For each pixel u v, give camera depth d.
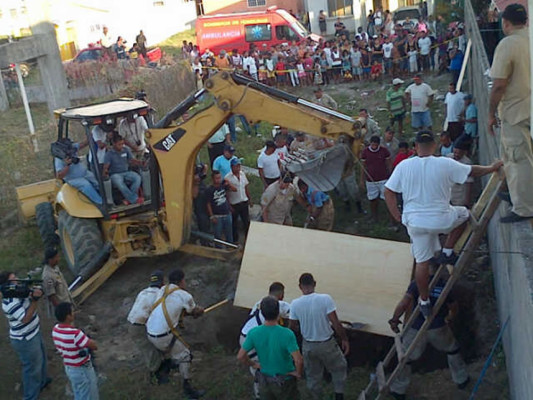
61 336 7.01
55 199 11.12
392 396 7.43
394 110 16.23
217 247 11.18
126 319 9.66
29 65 25.92
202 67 25.33
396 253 8.48
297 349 6.39
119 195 10.59
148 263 11.17
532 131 5.02
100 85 22.88
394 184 5.51
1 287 7.70
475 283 9.38
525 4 13.51
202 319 9.39
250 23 27.84
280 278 8.82
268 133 18.11
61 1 30.28
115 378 8.26
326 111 8.85
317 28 32.94
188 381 7.81
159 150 9.66
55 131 15.61
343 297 8.50
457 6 24.08
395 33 24.34
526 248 5.64
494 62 5.20
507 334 7.18
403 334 6.93
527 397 5.29
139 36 28.05
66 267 11.33
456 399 7.23
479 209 5.96
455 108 13.66
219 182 10.80
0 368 8.69
